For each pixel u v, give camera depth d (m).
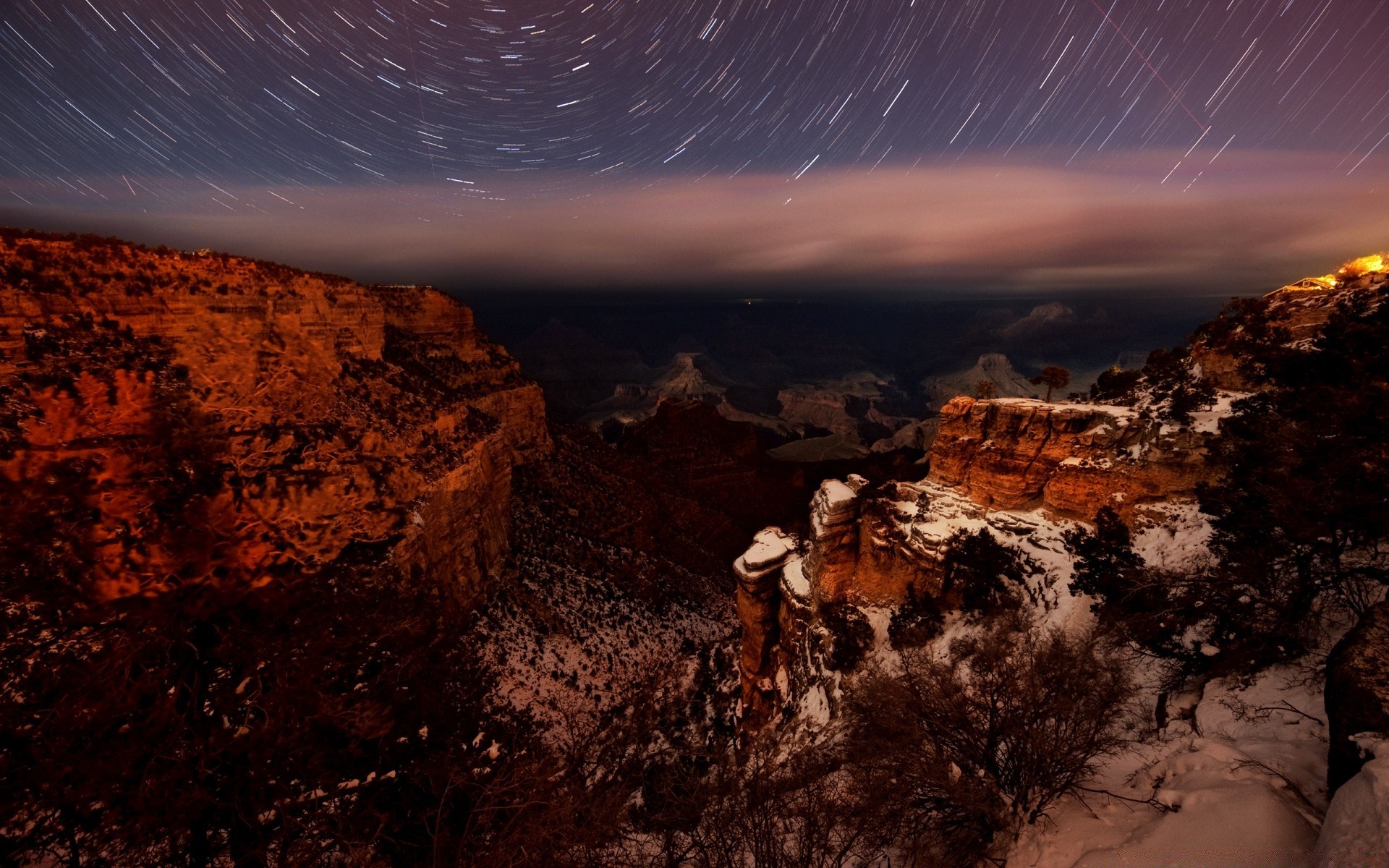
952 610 25.02
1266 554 13.66
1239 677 12.84
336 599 13.77
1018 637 16.03
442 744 13.54
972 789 10.05
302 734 11.25
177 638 11.12
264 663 11.62
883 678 12.94
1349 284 23.89
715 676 41.28
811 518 34.22
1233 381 24.98
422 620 14.98
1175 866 7.64
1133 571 17.80
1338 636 12.04
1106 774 11.34
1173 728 12.61
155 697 10.63
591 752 28.02
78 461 13.77
